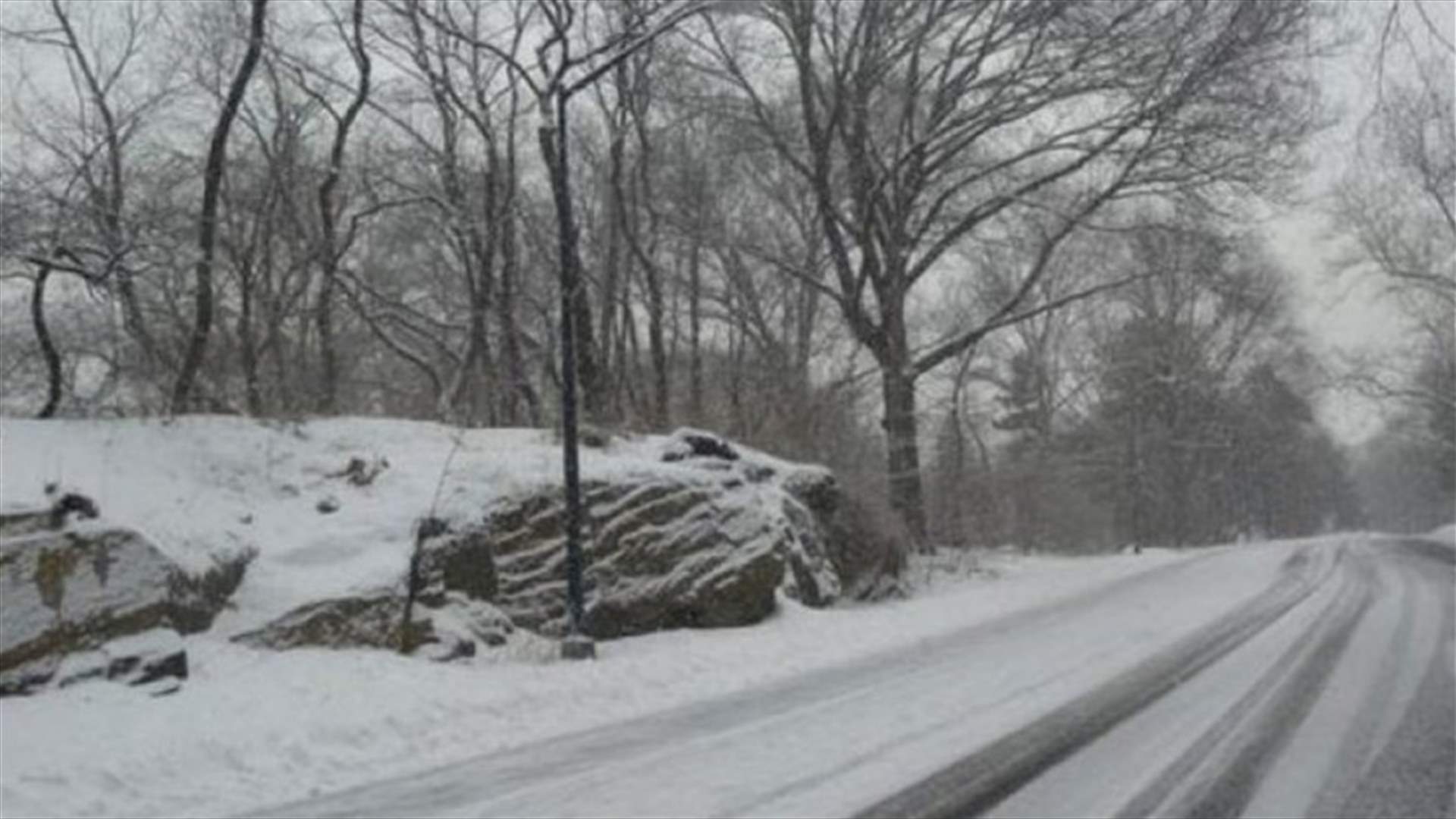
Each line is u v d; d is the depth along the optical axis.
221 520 15.73
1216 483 77.25
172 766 10.17
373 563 15.60
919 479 32.66
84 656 12.45
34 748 10.40
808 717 11.68
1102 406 62.53
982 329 34.03
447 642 15.28
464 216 29.72
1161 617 19.31
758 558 19.42
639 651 16.58
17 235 18.62
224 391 27.27
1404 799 8.16
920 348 40.12
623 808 8.42
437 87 30.25
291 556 15.60
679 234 39.03
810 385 37.53
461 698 12.75
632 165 36.84
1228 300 44.50
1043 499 52.16
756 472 23.17
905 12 32.66
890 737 10.50
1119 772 9.01
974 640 17.23
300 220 33.62
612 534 18.33
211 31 30.56
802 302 42.06
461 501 17.28
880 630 18.64
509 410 28.25
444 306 39.94
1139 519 57.69
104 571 12.95
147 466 16.47
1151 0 30.56
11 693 11.91
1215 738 10.12
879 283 34.03
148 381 22.56
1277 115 30.84
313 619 14.58
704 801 8.52
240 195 33.22
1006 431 64.44
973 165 35.56
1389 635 16.11
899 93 34.72
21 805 9.11
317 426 19.69
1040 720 11.11
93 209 19.28
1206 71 30.25
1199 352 62.78
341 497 17.17
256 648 14.09
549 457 18.97
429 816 8.55
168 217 23.89
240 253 31.50
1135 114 32.09
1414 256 41.34
